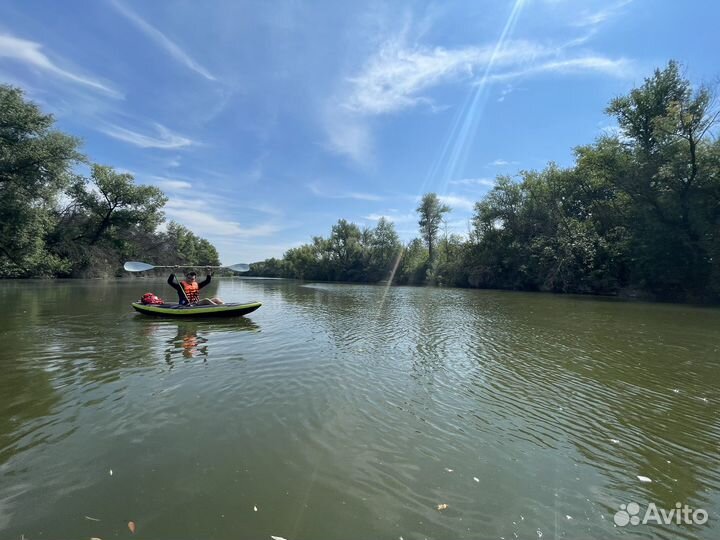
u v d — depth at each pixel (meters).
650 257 24.09
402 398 5.92
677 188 22.92
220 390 6.09
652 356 8.71
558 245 33.09
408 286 48.69
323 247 77.06
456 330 12.04
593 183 31.19
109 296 21.72
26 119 25.64
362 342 9.99
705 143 22.77
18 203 26.81
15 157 25.92
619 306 20.16
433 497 3.47
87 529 2.97
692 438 4.75
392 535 2.98
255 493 3.46
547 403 5.83
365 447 4.35
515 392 6.28
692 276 23.09
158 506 3.25
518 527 3.11
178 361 7.83
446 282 48.28
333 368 7.46
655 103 25.11
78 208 43.06
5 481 3.55
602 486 3.73
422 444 4.46
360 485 3.62
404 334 11.26
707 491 3.69
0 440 4.32
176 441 4.38
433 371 7.39
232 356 8.30
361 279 69.75
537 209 38.19
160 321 12.96
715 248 21.61
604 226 31.14
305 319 14.37
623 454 4.35
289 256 93.81
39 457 3.98
